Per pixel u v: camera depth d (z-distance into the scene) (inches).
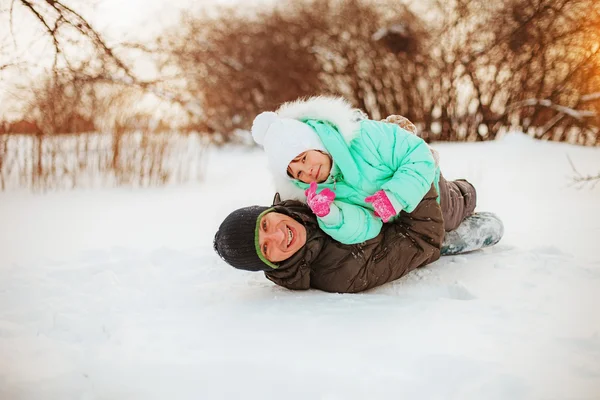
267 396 70.9
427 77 433.1
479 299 102.1
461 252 132.6
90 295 111.7
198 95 425.1
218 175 307.9
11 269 132.3
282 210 109.7
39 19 190.4
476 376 72.4
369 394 69.8
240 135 451.2
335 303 102.5
